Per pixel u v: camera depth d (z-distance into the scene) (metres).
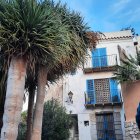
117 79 13.64
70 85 18.94
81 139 16.95
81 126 17.38
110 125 17.30
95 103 17.80
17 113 5.31
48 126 14.13
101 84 18.67
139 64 13.76
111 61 19.39
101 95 18.33
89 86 18.73
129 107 12.95
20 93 5.54
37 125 6.48
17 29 5.95
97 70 18.94
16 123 5.23
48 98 18.70
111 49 19.95
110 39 20.30
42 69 7.11
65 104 18.23
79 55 7.99
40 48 6.12
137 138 12.28
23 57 5.97
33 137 6.31
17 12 6.03
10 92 5.46
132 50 19.72
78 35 8.44
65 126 14.67
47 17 6.43
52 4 8.04
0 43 5.93
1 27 5.96
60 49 6.43
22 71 5.80
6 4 6.34
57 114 14.73
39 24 6.09
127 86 13.34
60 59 6.95
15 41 5.89
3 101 7.38
